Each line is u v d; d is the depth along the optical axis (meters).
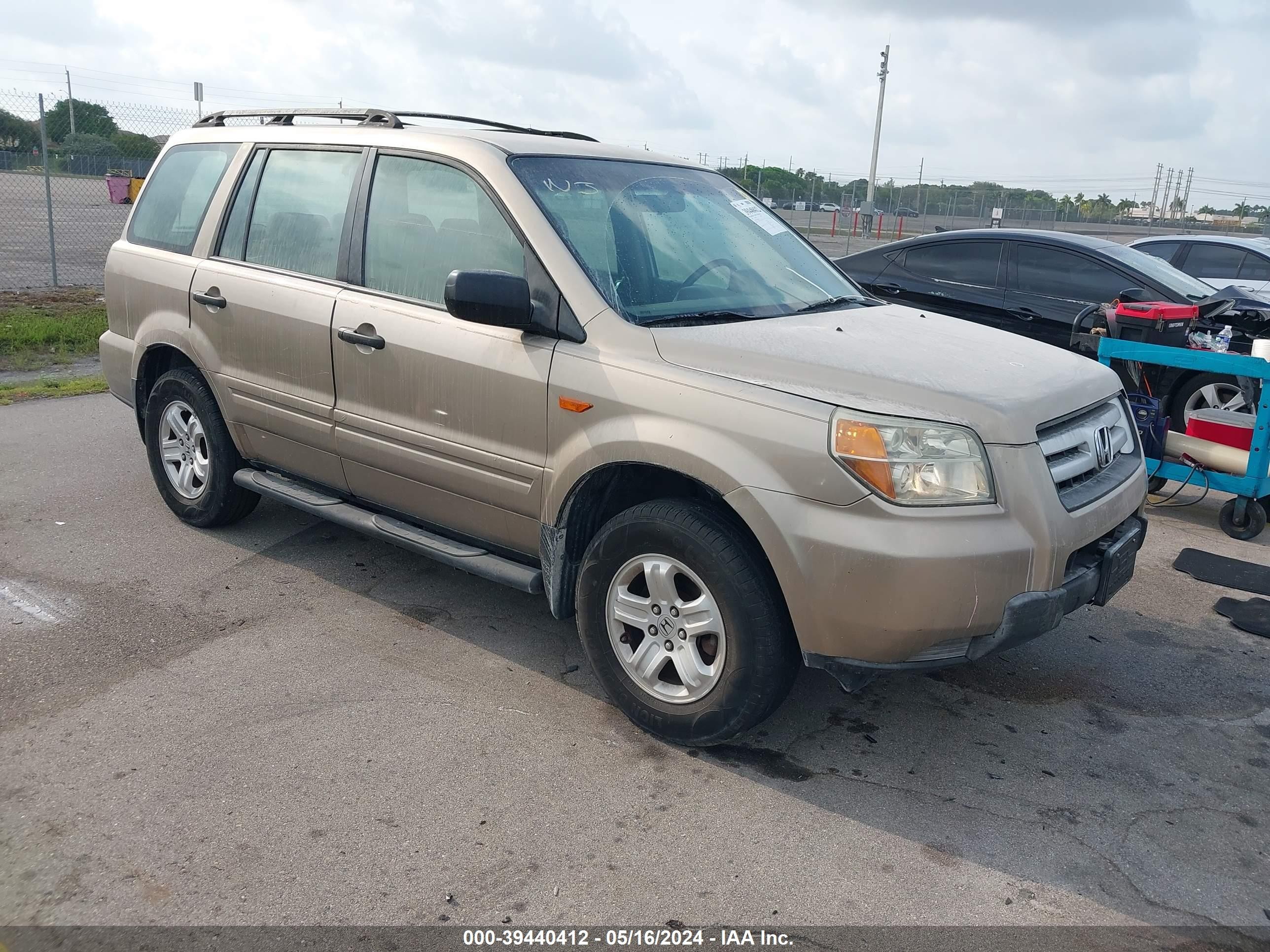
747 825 3.07
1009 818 3.16
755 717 3.27
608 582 3.47
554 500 3.56
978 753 3.53
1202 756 3.56
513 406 3.63
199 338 4.81
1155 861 2.97
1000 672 4.14
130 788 3.12
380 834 2.96
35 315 11.39
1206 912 2.77
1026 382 3.37
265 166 4.72
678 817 3.10
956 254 8.41
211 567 4.86
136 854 2.83
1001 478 3.04
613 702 3.61
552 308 3.58
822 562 3.00
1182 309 6.18
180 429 5.18
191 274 4.85
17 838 2.88
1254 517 5.87
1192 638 4.53
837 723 3.70
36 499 5.72
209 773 3.22
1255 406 6.41
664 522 3.28
